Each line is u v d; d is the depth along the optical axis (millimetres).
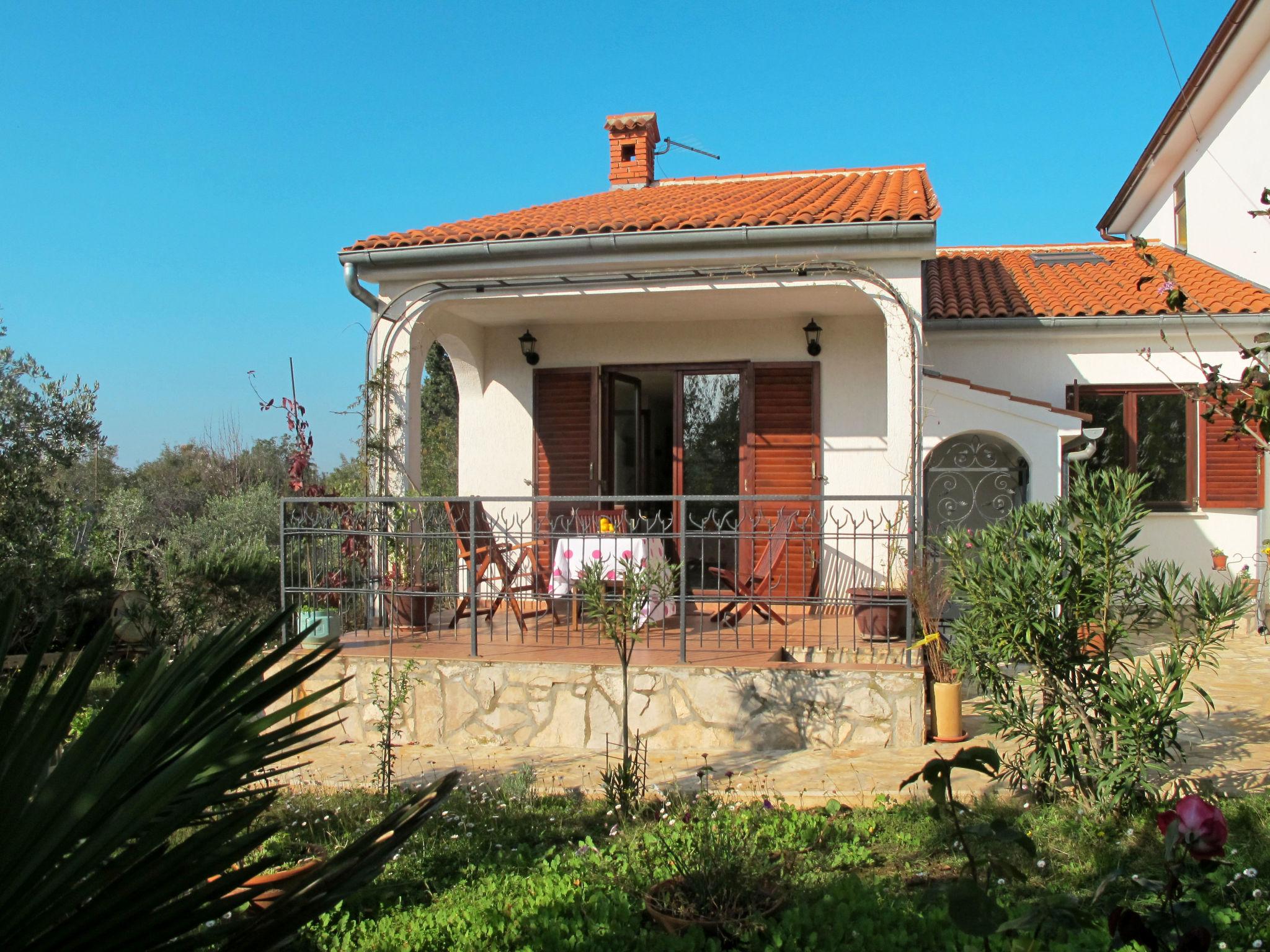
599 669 6535
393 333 8398
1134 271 12203
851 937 3400
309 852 4566
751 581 7023
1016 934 3125
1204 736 6145
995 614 4934
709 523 9688
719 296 8281
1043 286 11555
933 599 6445
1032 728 4926
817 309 8977
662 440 9945
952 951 3188
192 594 9555
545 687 6609
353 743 6863
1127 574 4816
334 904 1607
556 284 8203
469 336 9695
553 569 7766
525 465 10000
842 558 9297
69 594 8406
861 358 9328
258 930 1555
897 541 8477
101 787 1435
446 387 22047
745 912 3646
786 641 6969
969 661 5105
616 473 9961
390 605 6840
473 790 5578
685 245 7699
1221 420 10156
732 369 9586
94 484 20594
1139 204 15625
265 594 10047
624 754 5746
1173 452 10398
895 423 7520
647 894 3820
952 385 8586
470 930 3668
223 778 1653
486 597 8914
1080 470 5289
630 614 5789
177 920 1453
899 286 7559
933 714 6410
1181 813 2391
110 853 1394
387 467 8320
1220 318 9844
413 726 6820
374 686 6059
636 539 7723
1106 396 10430
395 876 4363
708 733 6387
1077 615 4828
